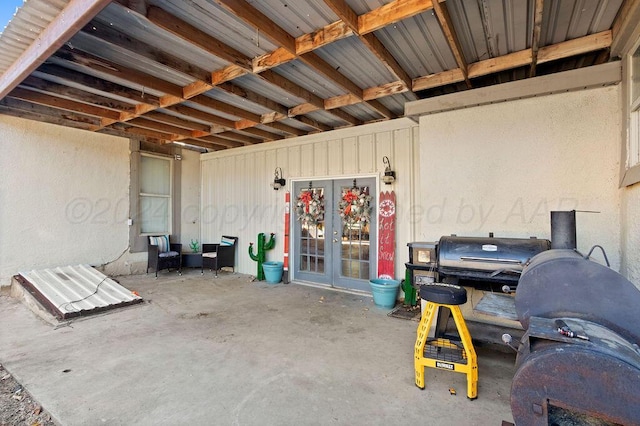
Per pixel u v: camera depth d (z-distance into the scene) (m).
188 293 5.02
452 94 3.41
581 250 2.91
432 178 3.62
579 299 1.40
